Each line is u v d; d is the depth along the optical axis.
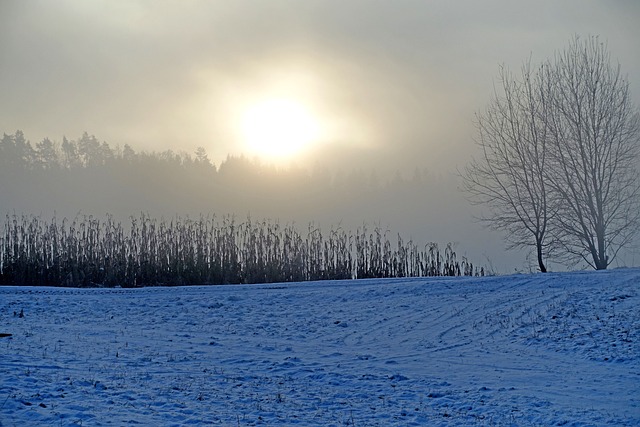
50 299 27.95
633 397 13.78
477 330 22.14
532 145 41.41
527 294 26.11
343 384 15.05
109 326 22.92
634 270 29.17
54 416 10.41
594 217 39.38
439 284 29.69
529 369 16.91
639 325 19.95
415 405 13.23
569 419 11.94
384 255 49.97
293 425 11.30
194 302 27.61
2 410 10.51
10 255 47.94
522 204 41.47
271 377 15.52
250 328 23.19
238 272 48.62
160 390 13.19
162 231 50.88
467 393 14.26
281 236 50.59
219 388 13.95
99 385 13.00
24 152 121.44
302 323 24.11
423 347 20.25
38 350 16.69
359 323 23.98
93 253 49.47
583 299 23.94
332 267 49.91
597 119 40.00
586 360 17.69
